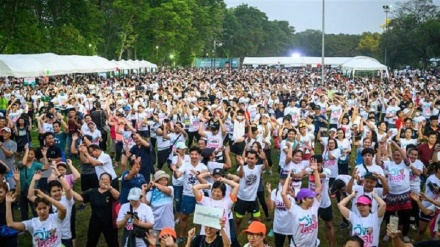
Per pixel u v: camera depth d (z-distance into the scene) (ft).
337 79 128.57
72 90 73.00
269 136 40.68
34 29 118.62
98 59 107.24
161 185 22.80
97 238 22.29
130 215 20.36
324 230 28.81
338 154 30.96
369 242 19.10
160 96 61.77
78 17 147.95
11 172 28.99
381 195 24.81
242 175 25.55
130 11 170.19
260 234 15.37
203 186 20.88
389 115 51.75
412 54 210.38
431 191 23.91
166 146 38.40
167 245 16.03
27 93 72.23
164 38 195.72
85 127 39.45
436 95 63.57
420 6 203.92
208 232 17.11
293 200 20.17
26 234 27.89
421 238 24.40
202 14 236.02
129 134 39.93
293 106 49.93
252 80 120.37
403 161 25.48
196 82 112.78
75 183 38.70
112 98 62.39
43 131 40.55
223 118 45.60
